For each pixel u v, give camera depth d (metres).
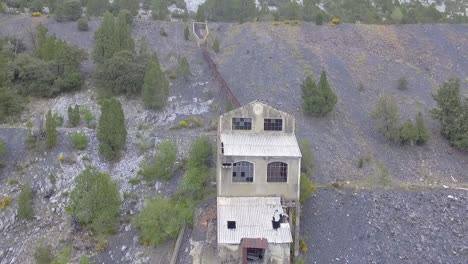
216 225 41.00
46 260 40.50
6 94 57.81
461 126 51.72
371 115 55.41
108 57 65.25
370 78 67.19
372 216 41.91
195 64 71.31
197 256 39.34
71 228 44.09
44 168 49.38
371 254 38.84
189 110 60.53
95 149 51.91
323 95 55.94
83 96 63.72
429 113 57.66
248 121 42.84
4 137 52.91
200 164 46.69
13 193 47.19
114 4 92.00
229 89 63.16
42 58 66.69
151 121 58.59
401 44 76.56
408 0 109.75
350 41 77.25
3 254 42.66
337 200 43.56
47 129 51.06
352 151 51.22
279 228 38.22
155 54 65.50
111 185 43.28
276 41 77.25
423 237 40.00
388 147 52.09
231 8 91.31
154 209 41.00
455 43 75.75
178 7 103.00
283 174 41.09
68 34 78.44
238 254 37.38
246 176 40.94
